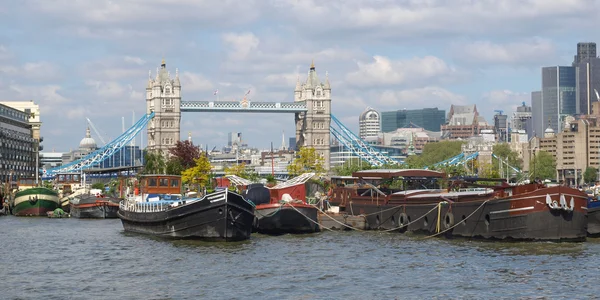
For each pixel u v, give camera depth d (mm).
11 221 173500
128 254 105500
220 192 113562
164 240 118938
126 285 83938
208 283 84062
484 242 115688
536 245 110812
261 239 122938
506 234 114062
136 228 131500
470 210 119875
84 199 182875
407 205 134625
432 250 108062
